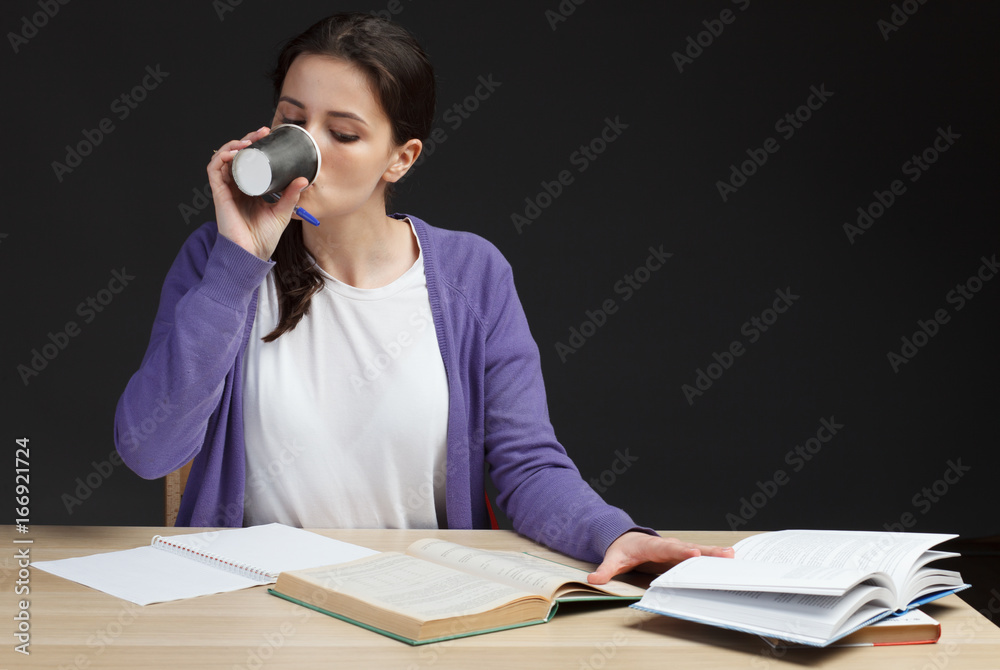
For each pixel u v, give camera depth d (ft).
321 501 5.02
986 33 14.43
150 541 4.18
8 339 13.16
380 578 3.52
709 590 3.39
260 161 3.74
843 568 3.50
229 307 4.25
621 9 14.16
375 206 4.94
